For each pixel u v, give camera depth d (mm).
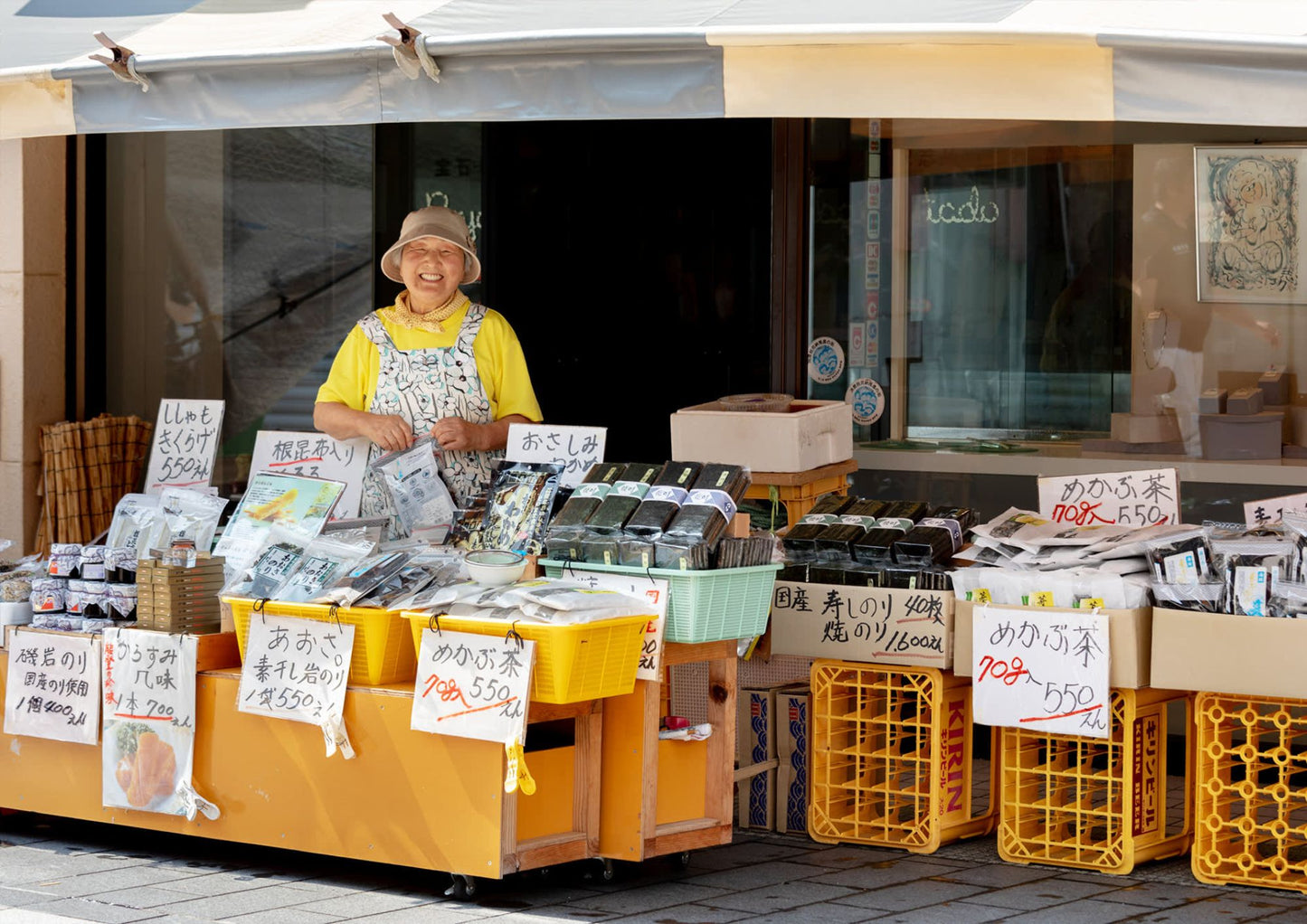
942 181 7160
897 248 7238
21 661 5434
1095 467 6953
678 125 7879
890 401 7285
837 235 7324
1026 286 7059
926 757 5391
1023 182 7035
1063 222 6988
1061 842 5156
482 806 4605
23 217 7617
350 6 5324
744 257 7828
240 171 8250
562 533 4887
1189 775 5250
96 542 5828
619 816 4832
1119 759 5117
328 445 6117
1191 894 4797
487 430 5867
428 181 8203
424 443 5719
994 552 5305
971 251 7133
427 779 4699
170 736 5129
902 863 5203
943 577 5203
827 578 5379
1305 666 4605
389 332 5992
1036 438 7070
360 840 4820
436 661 4625
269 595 4984
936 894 4797
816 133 7320
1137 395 6891
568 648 4438
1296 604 4668
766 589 4988
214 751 5082
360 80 4820
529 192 8148
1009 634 4965
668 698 5309
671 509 4816
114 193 8180
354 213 8203
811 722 5512
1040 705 4918
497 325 6055
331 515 5855
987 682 5008
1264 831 5055
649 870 5113
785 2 4742
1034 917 4547
